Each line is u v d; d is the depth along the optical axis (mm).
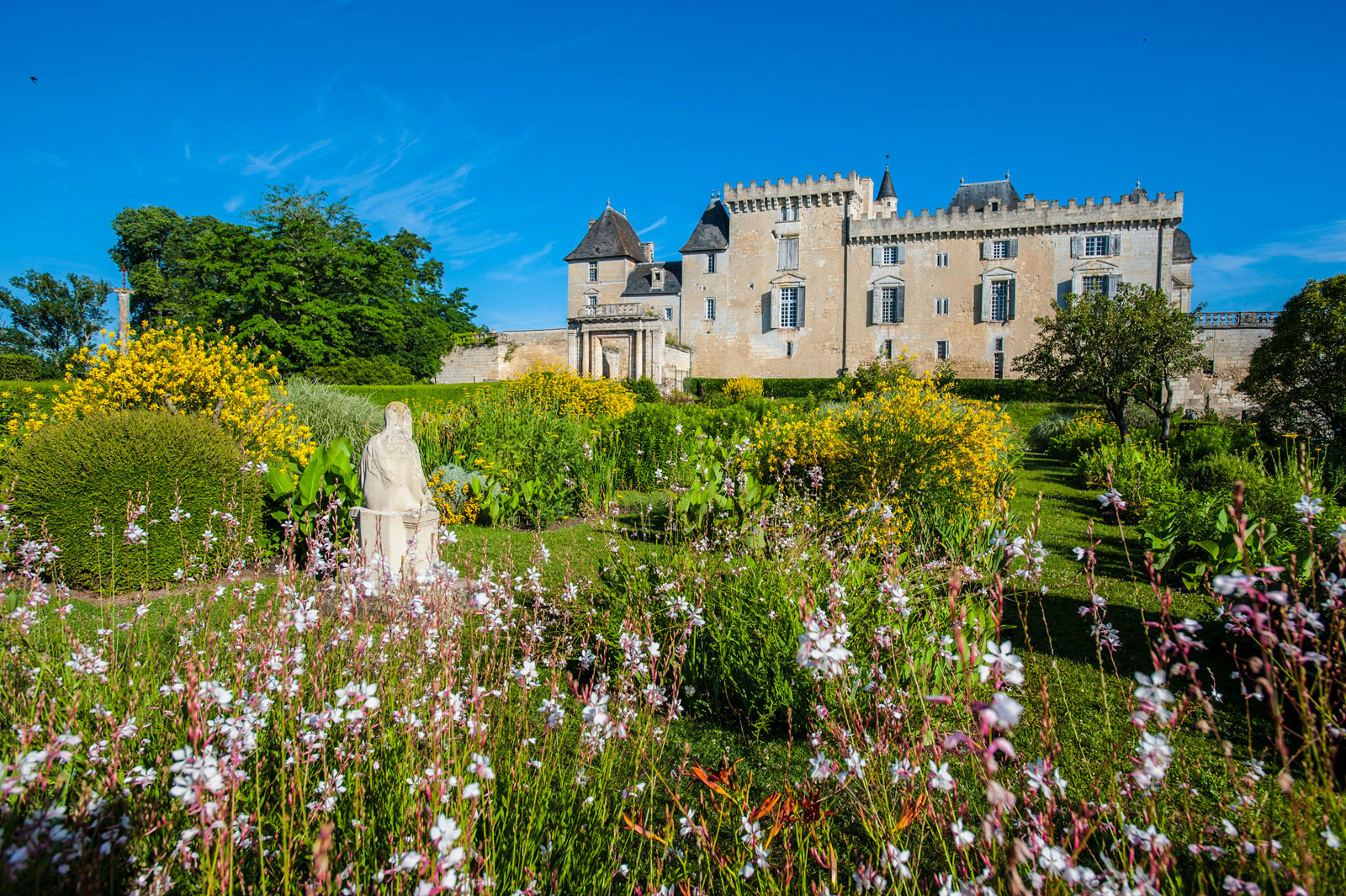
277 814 2197
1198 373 40812
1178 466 13984
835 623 2570
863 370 28156
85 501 5891
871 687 2492
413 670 2779
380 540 5949
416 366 38438
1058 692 4406
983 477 8297
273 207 37375
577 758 2615
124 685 2836
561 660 3207
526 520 10039
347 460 7020
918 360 44906
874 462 7762
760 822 2551
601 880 2160
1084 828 1761
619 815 2316
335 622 3275
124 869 1747
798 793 2818
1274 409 19031
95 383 9820
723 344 49219
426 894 1356
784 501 6262
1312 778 1725
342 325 31844
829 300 46875
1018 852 1359
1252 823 1842
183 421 6684
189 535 6215
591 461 10914
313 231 33312
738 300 48875
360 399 14312
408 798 1988
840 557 4867
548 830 2254
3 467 6297
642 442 12727
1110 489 2133
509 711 2826
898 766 2035
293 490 6832
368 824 2088
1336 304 18297
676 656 3238
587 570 5590
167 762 2141
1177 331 21062
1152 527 7457
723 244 49125
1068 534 9891
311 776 2352
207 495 6367
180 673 2770
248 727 1840
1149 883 1550
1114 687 4496
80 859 1488
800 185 47156
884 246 45719
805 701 3625
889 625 3336
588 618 4141
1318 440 16312
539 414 11688
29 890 1428
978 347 43844
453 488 9562
